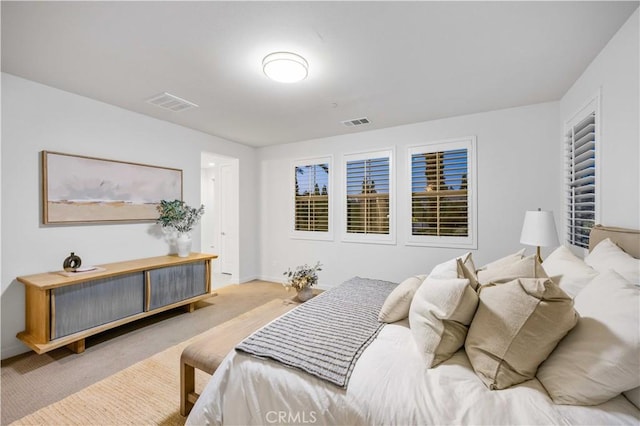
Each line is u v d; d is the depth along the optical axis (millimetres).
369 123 3953
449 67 2434
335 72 2508
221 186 6059
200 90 2867
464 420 1013
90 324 2627
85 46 2111
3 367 2316
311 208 4859
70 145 2928
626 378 951
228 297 4293
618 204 1971
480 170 3578
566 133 2977
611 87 2047
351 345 1482
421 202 3939
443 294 1369
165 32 1948
